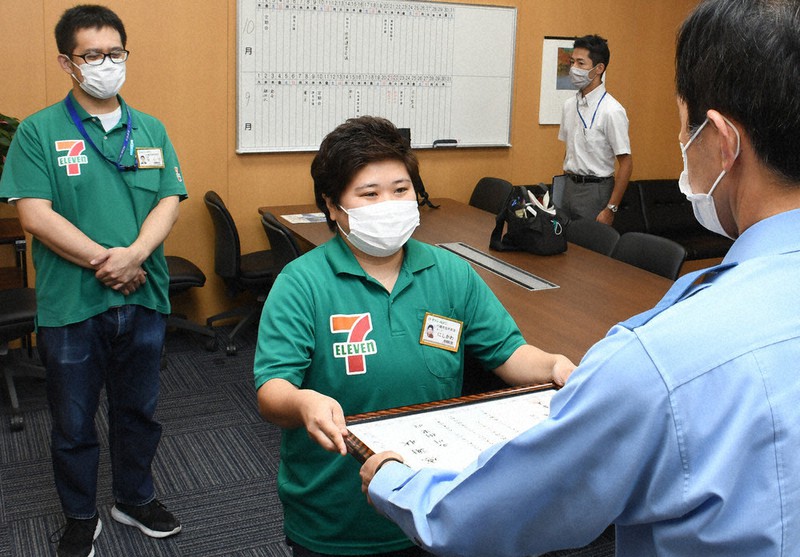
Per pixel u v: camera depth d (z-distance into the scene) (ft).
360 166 4.69
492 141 17.63
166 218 8.43
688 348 2.41
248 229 15.72
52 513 9.26
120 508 8.96
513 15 17.16
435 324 4.93
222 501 9.67
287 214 14.65
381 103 16.31
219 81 14.83
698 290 2.61
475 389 8.19
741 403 2.32
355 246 4.85
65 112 7.96
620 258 12.06
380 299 4.89
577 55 15.40
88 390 8.11
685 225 19.49
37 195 7.72
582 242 13.06
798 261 2.48
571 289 10.19
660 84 19.38
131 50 14.06
